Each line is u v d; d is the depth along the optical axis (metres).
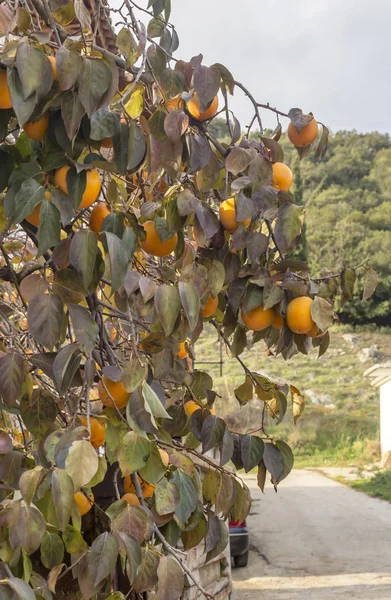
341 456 28.47
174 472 1.83
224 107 2.07
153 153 1.92
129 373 1.64
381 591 8.69
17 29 1.84
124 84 2.21
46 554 1.67
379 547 11.59
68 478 1.41
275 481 2.04
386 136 77.94
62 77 1.53
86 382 1.66
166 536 1.96
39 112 1.62
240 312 2.14
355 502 17.25
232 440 1.99
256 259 1.96
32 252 3.01
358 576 9.53
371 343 52.31
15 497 1.52
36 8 1.93
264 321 2.00
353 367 47.62
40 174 1.70
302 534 12.85
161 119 1.93
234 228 2.08
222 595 4.82
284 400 2.32
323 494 18.77
